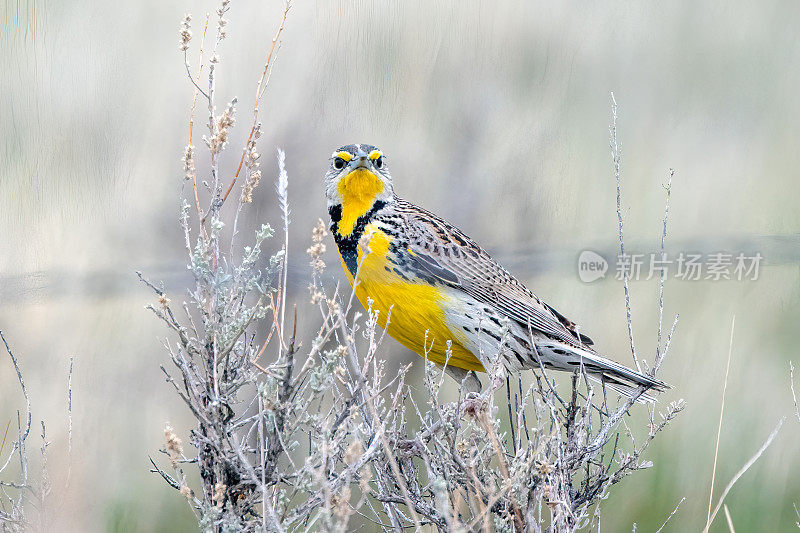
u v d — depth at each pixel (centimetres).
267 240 1036
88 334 952
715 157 1312
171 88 1184
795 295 1120
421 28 1252
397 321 772
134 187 1121
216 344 570
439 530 596
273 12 1224
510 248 1170
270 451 571
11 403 870
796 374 1035
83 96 1167
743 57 1425
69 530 652
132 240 1070
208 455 583
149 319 973
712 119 1352
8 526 625
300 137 1128
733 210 1239
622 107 1340
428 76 1242
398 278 753
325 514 508
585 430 663
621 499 891
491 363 751
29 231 1081
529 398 884
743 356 1048
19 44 1188
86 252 1045
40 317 966
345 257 782
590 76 1351
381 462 626
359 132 1168
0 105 1138
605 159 1270
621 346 1033
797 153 1316
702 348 1044
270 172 1085
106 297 996
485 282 762
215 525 547
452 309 751
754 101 1394
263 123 1138
